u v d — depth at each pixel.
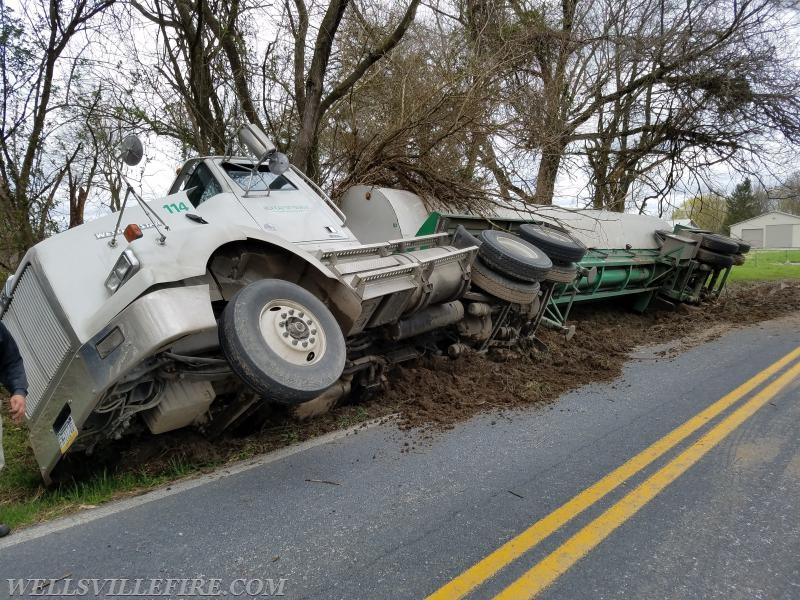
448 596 2.88
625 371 7.32
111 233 4.87
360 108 10.44
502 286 6.99
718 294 13.07
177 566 3.20
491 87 9.54
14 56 8.94
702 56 15.22
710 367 7.37
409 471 4.38
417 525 3.58
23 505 4.22
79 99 9.81
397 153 9.17
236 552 3.32
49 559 3.32
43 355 4.34
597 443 4.90
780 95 15.00
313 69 9.29
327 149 10.62
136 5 9.48
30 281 4.71
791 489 4.02
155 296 3.81
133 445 4.80
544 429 5.25
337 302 5.18
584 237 10.59
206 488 4.20
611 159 16.80
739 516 3.66
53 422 4.16
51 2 9.10
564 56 13.91
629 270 11.08
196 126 9.91
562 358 7.73
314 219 5.93
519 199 9.85
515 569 3.11
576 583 2.99
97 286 4.41
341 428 5.37
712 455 4.59
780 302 13.13
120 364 3.75
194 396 4.34
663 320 11.63
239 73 9.70
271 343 4.07
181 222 5.12
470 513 3.72
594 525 3.55
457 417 5.59
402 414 5.68
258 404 4.85
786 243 57.59
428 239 6.46
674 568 3.12
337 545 3.37
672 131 15.85
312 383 4.07
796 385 6.41
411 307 5.95
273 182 5.95
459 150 9.64
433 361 6.86
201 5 8.77
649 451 4.69
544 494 3.97
